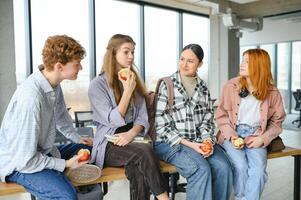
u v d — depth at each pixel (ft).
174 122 6.51
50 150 5.14
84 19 17.51
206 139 6.41
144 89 6.42
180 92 6.54
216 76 24.40
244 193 6.62
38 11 15.61
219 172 6.06
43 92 4.66
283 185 10.87
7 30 13.09
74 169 5.06
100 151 5.75
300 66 31.17
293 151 7.46
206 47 25.08
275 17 27.22
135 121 6.10
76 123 13.71
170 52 22.48
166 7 22.04
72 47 4.69
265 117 7.09
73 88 16.49
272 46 32.32
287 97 32.45
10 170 4.58
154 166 5.21
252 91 7.15
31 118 4.39
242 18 24.21
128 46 5.94
